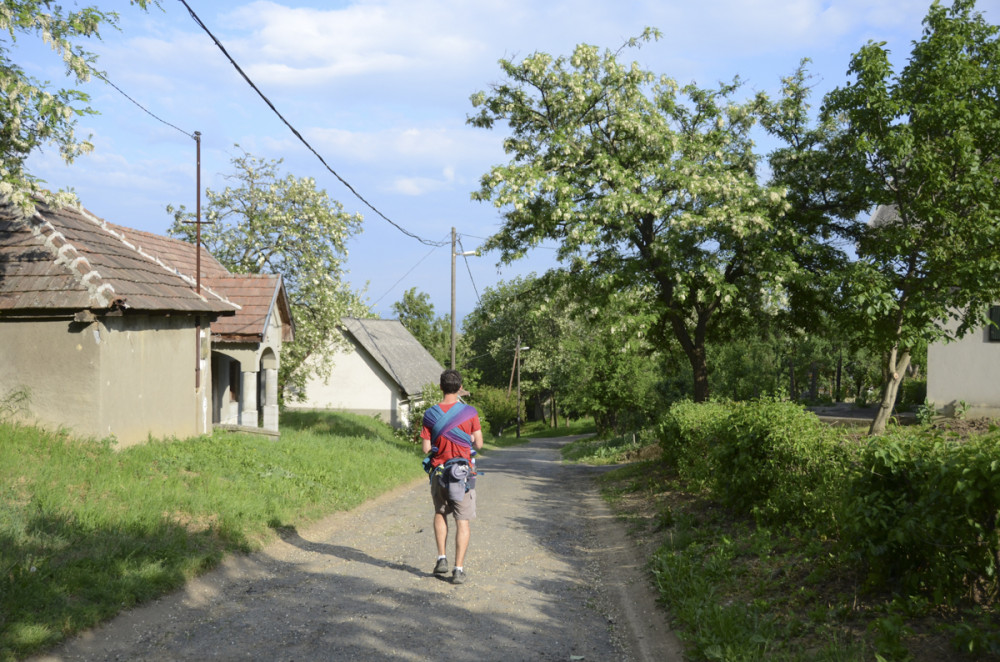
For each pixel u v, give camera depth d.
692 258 16.50
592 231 16.30
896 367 12.91
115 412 11.22
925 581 4.71
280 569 7.09
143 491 8.48
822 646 4.53
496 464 24.59
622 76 17.20
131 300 11.28
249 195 27.05
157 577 5.91
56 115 10.11
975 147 11.76
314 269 27.05
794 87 17.39
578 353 41.28
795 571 6.02
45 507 7.05
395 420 36.97
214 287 19.67
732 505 8.75
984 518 4.23
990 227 10.69
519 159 18.42
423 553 7.97
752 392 34.59
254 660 4.59
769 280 16.03
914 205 11.61
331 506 10.50
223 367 20.48
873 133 12.20
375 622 5.41
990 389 16.64
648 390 37.38
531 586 6.77
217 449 12.45
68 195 10.51
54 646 4.59
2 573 5.21
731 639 4.80
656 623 5.67
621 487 14.41
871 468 5.03
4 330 10.81
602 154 16.77
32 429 10.22
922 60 11.95
